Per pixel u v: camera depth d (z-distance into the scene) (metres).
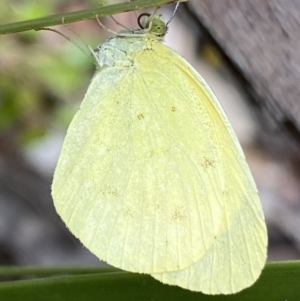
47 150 0.15
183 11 0.11
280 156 0.15
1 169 0.14
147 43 0.10
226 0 0.11
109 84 0.11
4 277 0.13
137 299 0.10
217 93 0.14
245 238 0.10
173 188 0.11
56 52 0.15
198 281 0.10
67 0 0.15
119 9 0.09
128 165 0.11
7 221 0.14
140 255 0.11
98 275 0.10
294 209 0.14
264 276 0.10
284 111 0.11
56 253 0.14
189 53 0.14
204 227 0.11
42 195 0.14
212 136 0.11
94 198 0.11
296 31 0.10
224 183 0.11
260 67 0.11
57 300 0.10
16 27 0.09
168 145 0.11
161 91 0.11
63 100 0.15
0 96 0.15
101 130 0.11
